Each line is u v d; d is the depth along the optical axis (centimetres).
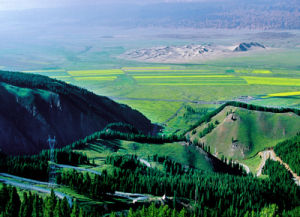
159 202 16350
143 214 14262
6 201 13725
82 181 16850
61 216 13150
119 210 15225
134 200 16188
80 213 13162
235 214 17300
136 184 17812
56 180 17062
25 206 13225
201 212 16625
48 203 13450
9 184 15462
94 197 15900
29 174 17738
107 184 16712
